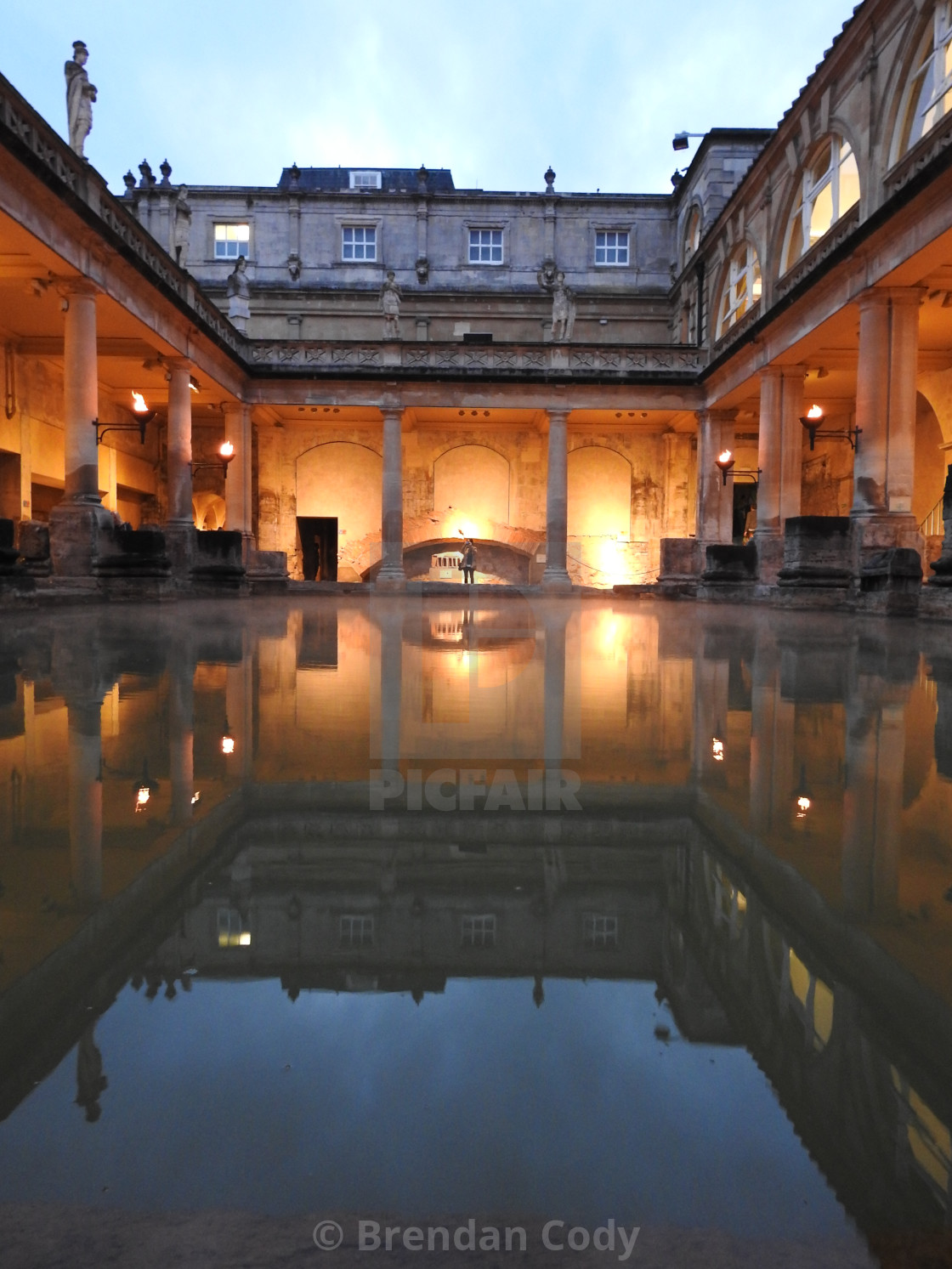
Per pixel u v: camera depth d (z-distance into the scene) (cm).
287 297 3441
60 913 132
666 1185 70
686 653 656
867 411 1662
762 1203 67
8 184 1357
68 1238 63
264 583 2348
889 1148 76
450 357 2872
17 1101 83
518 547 3344
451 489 3369
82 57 1611
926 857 166
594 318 3506
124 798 206
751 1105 81
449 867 155
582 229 3522
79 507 1550
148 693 398
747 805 206
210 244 3453
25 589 1110
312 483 3359
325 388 2861
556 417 2909
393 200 3469
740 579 2202
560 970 111
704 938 122
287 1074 88
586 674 498
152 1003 103
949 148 1288
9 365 2192
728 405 2808
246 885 144
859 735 305
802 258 2030
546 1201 67
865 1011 101
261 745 274
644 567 3403
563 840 174
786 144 2169
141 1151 74
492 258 3525
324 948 118
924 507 2520
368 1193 68
